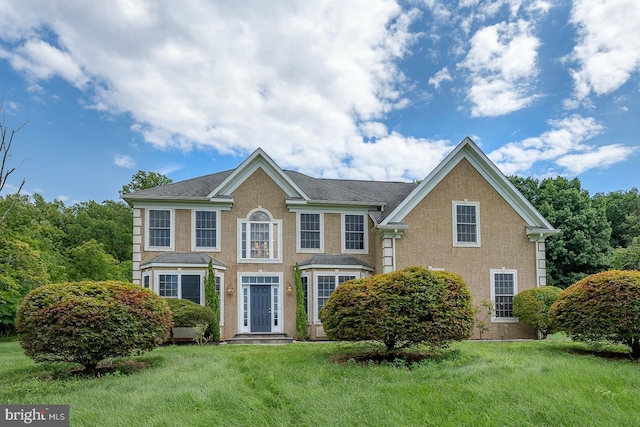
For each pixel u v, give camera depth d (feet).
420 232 66.23
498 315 66.39
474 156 69.15
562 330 44.57
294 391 27.20
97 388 29.55
